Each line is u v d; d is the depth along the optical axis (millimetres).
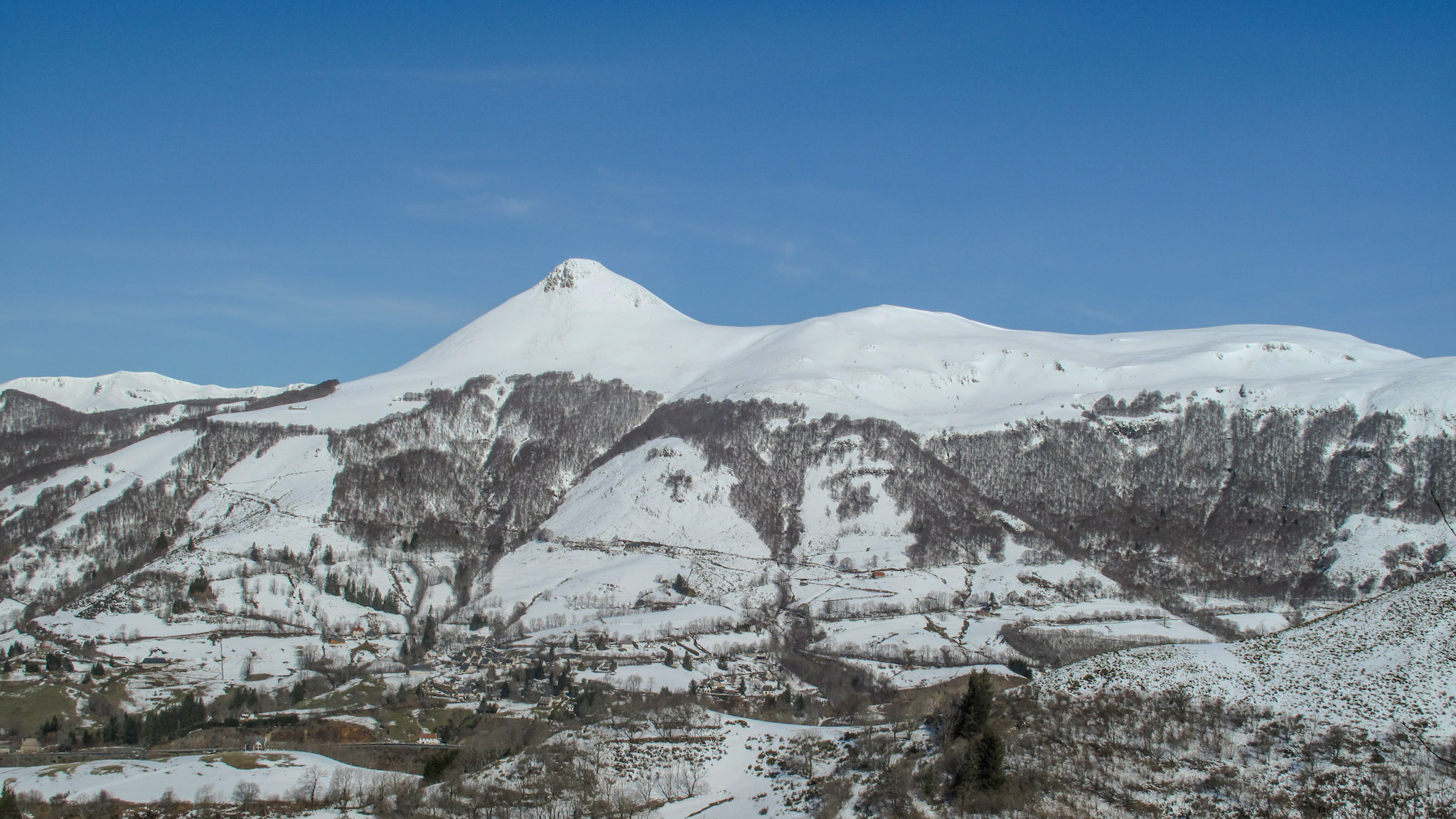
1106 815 139125
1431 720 142625
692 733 191125
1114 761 149125
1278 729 148750
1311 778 138750
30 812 170500
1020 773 149375
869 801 149125
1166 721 154500
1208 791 140750
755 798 160375
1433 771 134875
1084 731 156250
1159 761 147500
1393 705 147250
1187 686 162000
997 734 150875
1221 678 163125
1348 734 144250
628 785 168375
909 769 155625
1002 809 142750
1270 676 162125
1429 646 157000
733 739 187625
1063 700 164750
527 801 164500
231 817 168125
